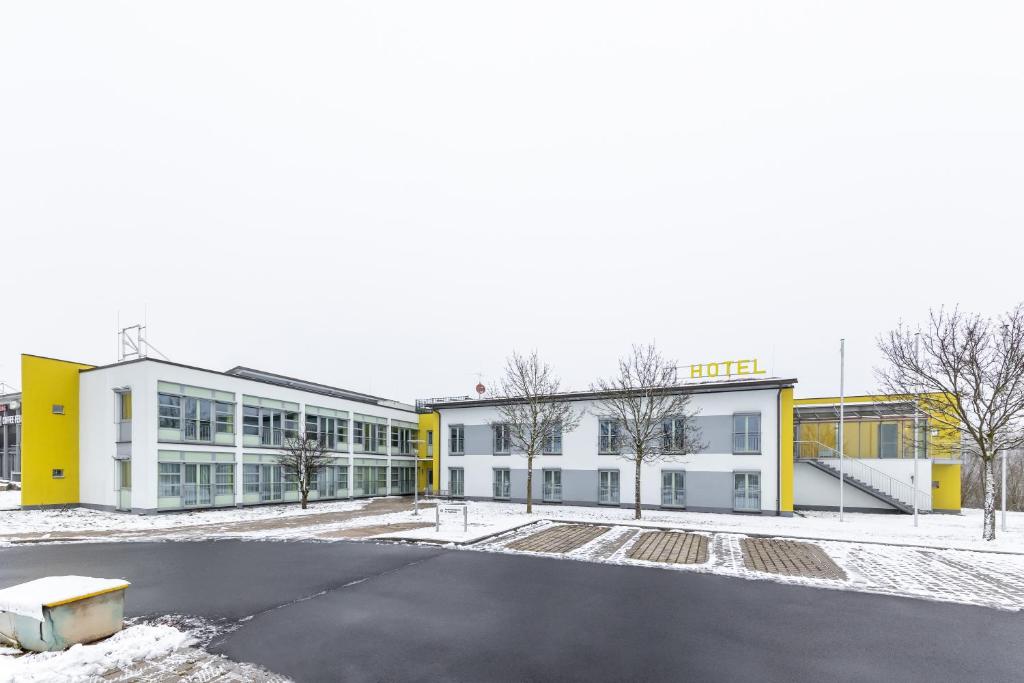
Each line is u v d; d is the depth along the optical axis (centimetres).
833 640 814
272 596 1056
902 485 2806
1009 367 1806
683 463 2783
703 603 1009
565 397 3023
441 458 3616
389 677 676
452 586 1136
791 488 2566
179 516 2566
